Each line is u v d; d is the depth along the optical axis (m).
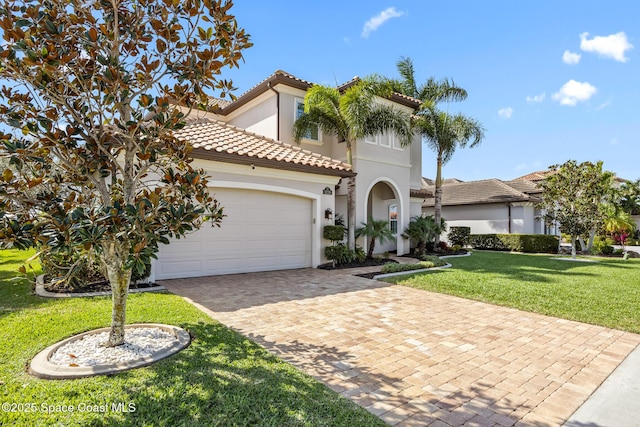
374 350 5.85
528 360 5.55
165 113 4.97
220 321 7.25
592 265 17.53
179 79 5.06
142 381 4.34
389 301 9.33
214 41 5.05
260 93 19.38
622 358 5.70
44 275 10.11
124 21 5.07
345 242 17.86
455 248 24.42
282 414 3.74
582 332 7.00
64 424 3.45
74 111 4.66
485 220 31.97
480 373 5.04
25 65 4.17
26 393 4.01
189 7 4.92
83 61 4.64
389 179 20.84
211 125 15.80
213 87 5.33
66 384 4.23
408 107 22.19
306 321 7.39
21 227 3.96
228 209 12.78
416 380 4.77
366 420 3.71
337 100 17.06
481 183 35.78
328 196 15.52
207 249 12.34
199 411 3.73
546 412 4.04
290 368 4.95
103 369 4.61
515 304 9.06
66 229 3.95
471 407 4.11
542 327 7.29
